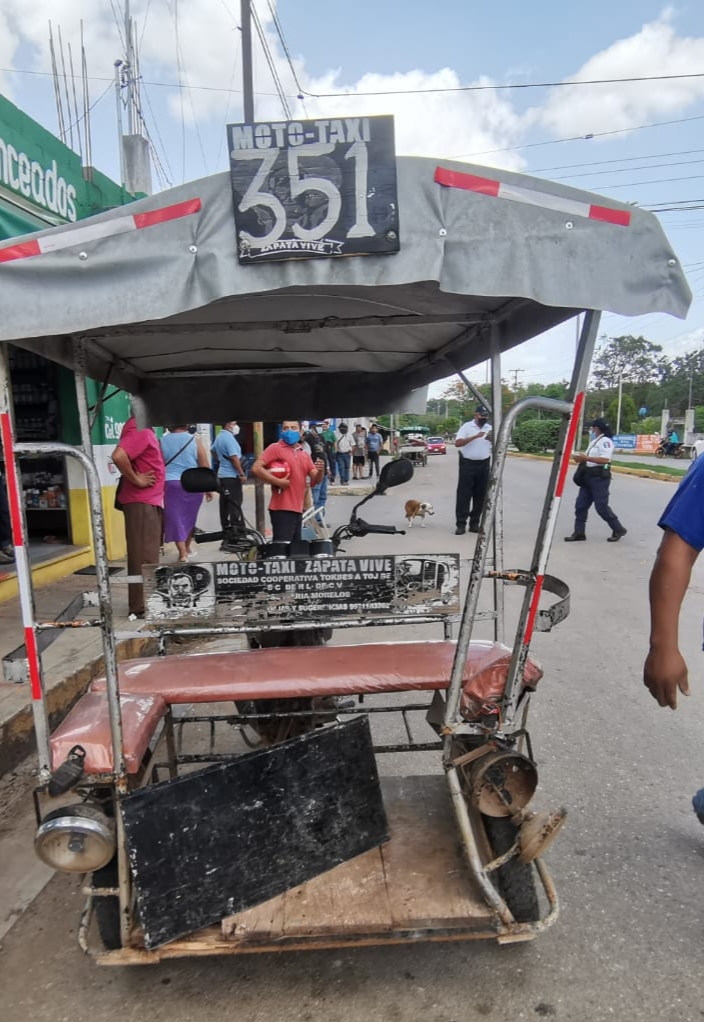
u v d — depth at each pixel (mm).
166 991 2406
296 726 3316
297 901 2334
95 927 2631
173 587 2467
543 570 2318
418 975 2453
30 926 2756
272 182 2010
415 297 2680
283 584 2490
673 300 2135
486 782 2344
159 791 2207
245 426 14602
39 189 7047
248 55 12906
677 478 20703
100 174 8438
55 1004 2365
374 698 4887
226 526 3455
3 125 6395
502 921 2270
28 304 2023
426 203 2051
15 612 6062
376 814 2516
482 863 2404
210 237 2039
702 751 4059
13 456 2133
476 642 3004
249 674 2693
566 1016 2281
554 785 3701
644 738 4219
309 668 2711
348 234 2033
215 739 4262
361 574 2512
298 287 2438
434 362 3822
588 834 3270
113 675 2189
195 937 2250
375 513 13609
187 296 2053
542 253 2090
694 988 2387
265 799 2342
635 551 9523
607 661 5488
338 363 4070
